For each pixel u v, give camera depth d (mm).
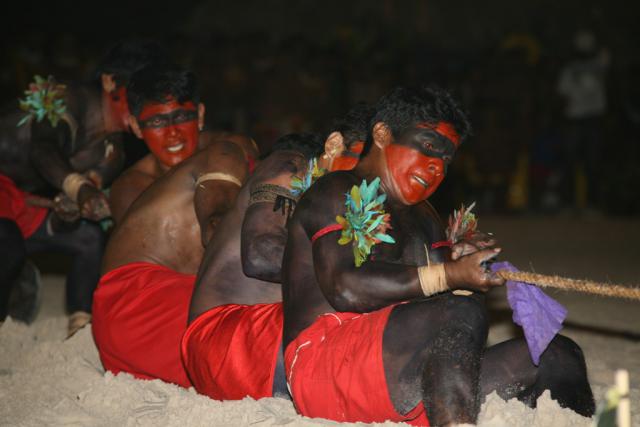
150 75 7684
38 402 6688
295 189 6008
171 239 7137
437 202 23734
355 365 5180
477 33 35531
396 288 5102
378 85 24734
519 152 25578
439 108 5527
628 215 25562
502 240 19828
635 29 35281
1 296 8367
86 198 8000
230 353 5848
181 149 7684
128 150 8938
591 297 12211
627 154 26109
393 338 5121
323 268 5289
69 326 8891
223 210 6676
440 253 5781
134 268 7059
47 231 8797
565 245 18828
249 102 24141
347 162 6090
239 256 6273
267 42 24844
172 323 6633
